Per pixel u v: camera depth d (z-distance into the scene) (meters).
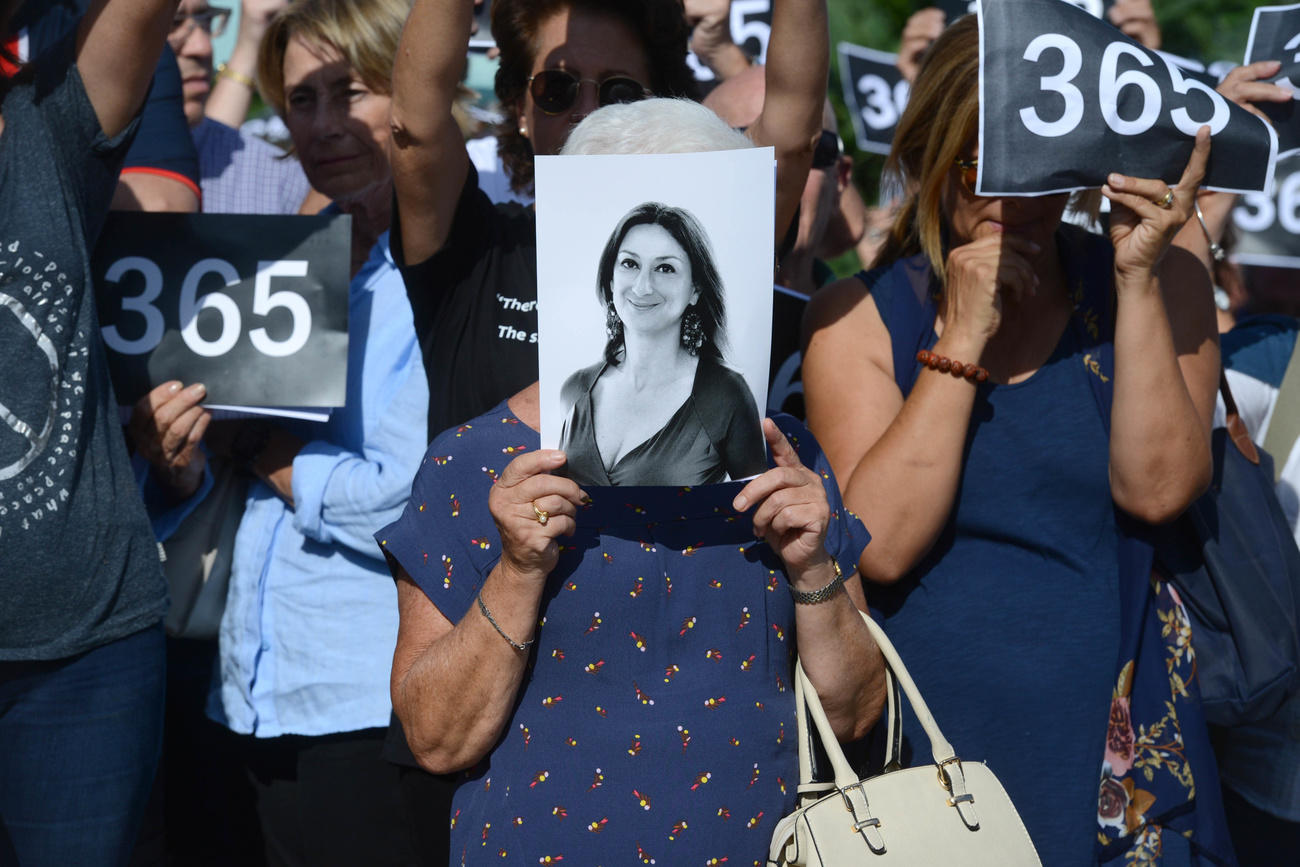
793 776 3.18
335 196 5.43
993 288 3.73
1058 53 3.60
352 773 4.70
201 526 4.96
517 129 4.64
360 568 4.71
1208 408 4.04
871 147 9.17
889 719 3.35
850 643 3.21
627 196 2.91
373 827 4.73
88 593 3.86
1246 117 3.63
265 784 4.84
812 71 3.93
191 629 4.95
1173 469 3.76
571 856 3.01
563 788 3.03
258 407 4.58
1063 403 3.91
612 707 3.06
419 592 3.29
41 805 3.94
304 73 5.30
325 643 4.69
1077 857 3.75
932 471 3.73
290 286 4.59
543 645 3.09
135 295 4.59
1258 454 4.39
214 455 4.99
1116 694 3.86
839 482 3.98
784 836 3.06
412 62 3.86
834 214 7.70
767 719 3.12
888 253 4.35
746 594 3.17
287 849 4.86
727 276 2.94
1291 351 5.25
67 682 3.90
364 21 5.18
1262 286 8.75
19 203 3.81
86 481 3.86
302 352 4.58
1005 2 3.62
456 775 4.04
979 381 3.76
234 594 4.88
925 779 3.13
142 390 4.58
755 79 5.55
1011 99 3.60
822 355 4.12
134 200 5.40
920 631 3.90
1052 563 3.87
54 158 3.87
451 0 3.75
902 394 4.02
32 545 3.74
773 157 2.91
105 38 3.91
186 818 5.48
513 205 4.60
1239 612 3.96
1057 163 3.60
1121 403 3.77
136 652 4.02
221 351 4.59
